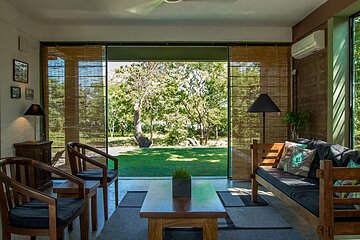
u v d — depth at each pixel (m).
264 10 4.76
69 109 5.68
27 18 5.10
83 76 5.65
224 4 4.46
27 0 4.33
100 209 4.02
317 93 4.76
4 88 4.41
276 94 5.75
